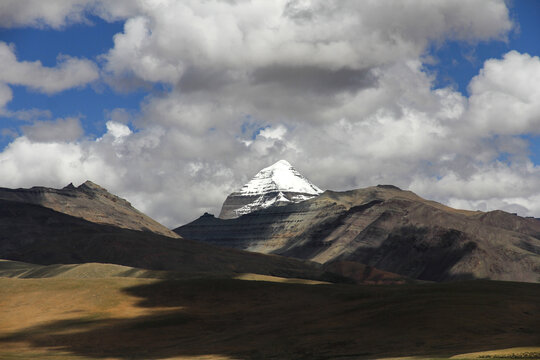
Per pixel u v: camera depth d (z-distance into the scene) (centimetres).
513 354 6288
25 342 9656
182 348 8981
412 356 7125
